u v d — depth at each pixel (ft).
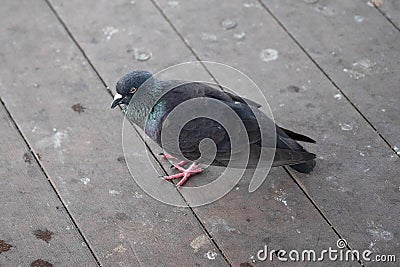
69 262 14.06
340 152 15.48
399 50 17.37
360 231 14.26
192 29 17.94
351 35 17.70
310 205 14.70
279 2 18.39
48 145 15.84
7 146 15.87
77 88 16.87
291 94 16.57
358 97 16.44
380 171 15.16
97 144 15.85
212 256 14.06
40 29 18.06
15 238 14.42
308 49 17.46
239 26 17.98
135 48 17.61
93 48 17.63
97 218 14.70
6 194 15.10
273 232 14.35
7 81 17.03
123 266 13.98
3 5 18.43
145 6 18.40
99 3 18.44
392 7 18.22
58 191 15.12
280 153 14.14
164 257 14.08
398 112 16.15
